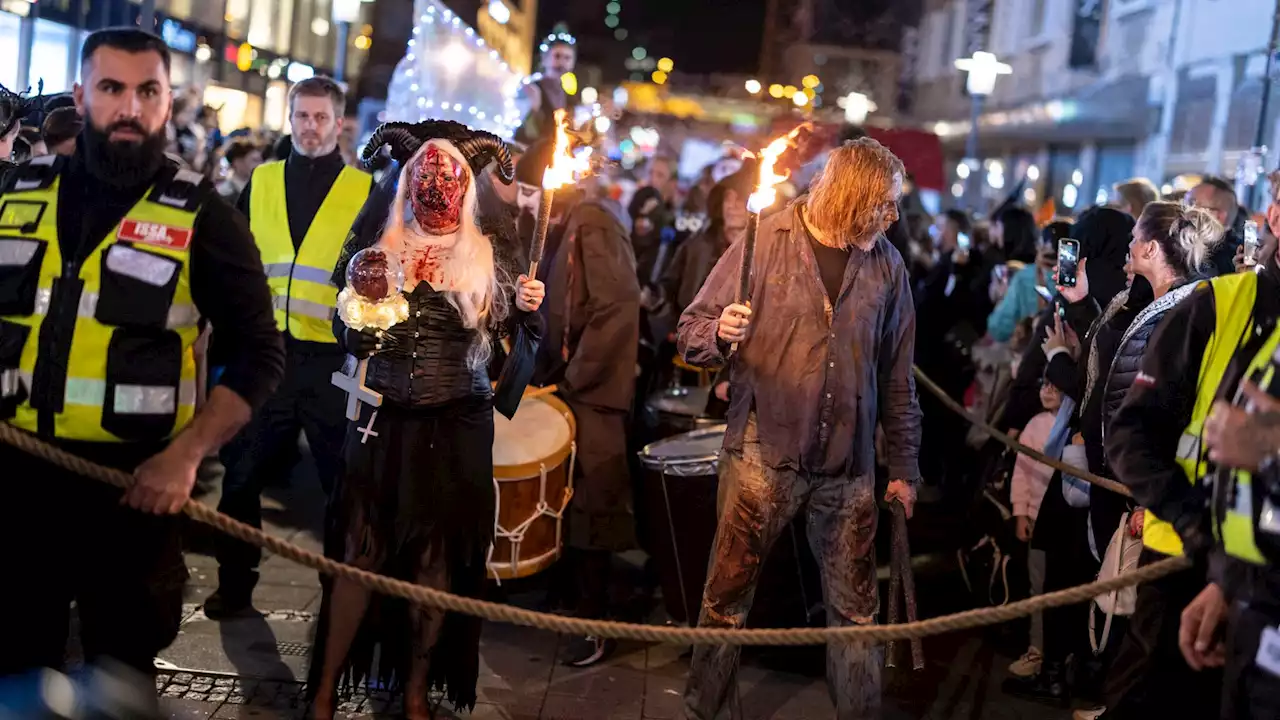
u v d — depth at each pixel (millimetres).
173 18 14406
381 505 4262
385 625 4527
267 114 18766
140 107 3221
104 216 3264
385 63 18656
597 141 6742
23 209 3271
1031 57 22047
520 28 32125
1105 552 4641
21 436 3064
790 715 4953
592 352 5402
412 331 4207
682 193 14664
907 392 4406
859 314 4219
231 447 5391
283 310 5344
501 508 5027
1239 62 13312
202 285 3340
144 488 3121
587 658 5312
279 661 4992
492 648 5422
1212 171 13656
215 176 9125
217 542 5383
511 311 4410
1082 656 5277
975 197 22828
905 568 4309
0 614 3303
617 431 5477
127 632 3389
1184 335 3309
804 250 4242
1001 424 5809
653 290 8227
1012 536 5523
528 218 5824
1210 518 3197
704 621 4340
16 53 10508
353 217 5418
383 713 4652
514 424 5332
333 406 5336
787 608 5438
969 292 8328
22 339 3223
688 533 5270
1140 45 16672
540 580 6422
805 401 4191
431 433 4258
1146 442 3336
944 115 27500
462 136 4273
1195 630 3189
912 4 31469
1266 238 3320
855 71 31922
